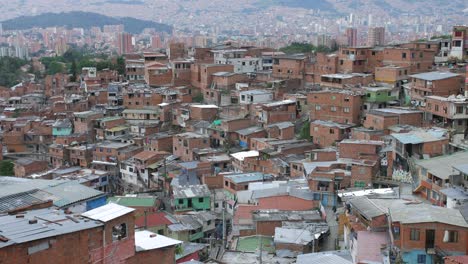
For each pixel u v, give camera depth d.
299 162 86.88
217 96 138.25
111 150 112.88
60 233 33.12
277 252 59.12
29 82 196.50
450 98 91.94
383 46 144.00
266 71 159.00
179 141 108.94
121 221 36.59
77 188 52.66
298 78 143.75
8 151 132.00
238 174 87.38
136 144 119.06
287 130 106.31
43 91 180.00
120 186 106.12
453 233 45.00
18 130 133.88
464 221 46.00
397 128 89.19
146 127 127.00
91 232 34.59
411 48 127.94
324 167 77.25
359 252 47.94
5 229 33.53
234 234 67.50
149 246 38.88
